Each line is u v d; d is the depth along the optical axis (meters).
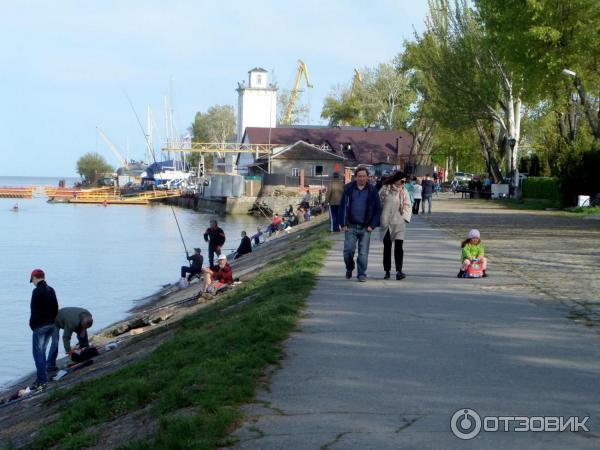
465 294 13.94
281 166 96.25
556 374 8.30
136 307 28.66
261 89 129.12
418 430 6.49
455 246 22.98
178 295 28.00
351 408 7.13
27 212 94.62
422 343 9.88
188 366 9.22
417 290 14.48
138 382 9.20
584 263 18.61
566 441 6.21
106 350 17.80
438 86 60.75
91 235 61.94
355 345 9.78
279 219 51.22
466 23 59.41
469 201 58.12
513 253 20.86
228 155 124.69
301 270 17.27
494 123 70.75
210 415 6.88
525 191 61.06
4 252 48.91
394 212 15.77
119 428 7.76
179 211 100.56
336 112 127.56
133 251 50.03
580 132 58.00
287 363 8.86
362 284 15.30
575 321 11.30
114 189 134.25
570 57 37.19
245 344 9.82
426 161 100.75
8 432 10.67
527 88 40.03
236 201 90.12
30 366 20.00
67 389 11.98
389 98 117.31
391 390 7.72
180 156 158.00
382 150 106.06
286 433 6.47
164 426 6.79
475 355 9.20
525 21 38.00
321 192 71.88
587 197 45.47
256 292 16.20
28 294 32.12
